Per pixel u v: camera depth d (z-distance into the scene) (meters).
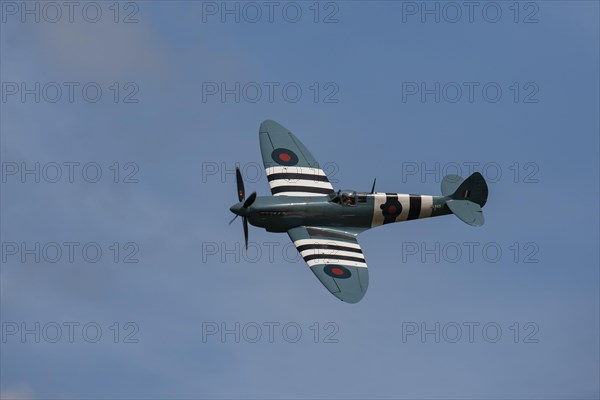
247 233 132.00
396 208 134.50
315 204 132.00
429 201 136.12
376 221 134.50
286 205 131.12
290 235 131.12
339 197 132.50
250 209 130.25
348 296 121.75
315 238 130.50
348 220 133.38
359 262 128.12
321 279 123.88
